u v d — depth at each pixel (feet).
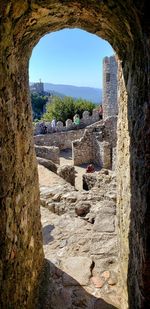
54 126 71.56
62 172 31.42
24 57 9.87
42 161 31.76
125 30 7.77
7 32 6.99
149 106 6.06
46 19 8.96
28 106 10.93
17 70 8.90
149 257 6.45
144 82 6.49
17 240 8.21
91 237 15.33
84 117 76.95
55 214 18.94
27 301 9.34
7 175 7.29
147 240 6.38
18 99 9.03
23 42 8.96
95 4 7.73
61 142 69.77
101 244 14.65
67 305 10.76
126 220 10.01
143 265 6.61
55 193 21.40
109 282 12.00
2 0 5.78
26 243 9.45
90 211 18.28
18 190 8.53
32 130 11.66
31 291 10.09
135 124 7.84
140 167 7.06
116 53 11.05
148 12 5.34
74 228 16.65
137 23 6.23
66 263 13.12
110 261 13.33
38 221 12.02
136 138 7.66
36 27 9.13
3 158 6.97
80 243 14.96
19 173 8.77
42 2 7.42
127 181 9.79
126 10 6.47
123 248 10.83
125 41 8.58
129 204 9.28
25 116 10.22
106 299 11.07
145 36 5.84
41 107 176.35
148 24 5.49
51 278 12.12
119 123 12.12
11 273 7.43
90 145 58.29
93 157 58.80
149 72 5.86
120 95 11.51
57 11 8.51
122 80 10.59
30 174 10.62
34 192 11.31
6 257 6.95
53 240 15.48
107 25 9.11
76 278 12.14
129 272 9.20
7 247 7.07
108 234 15.43
